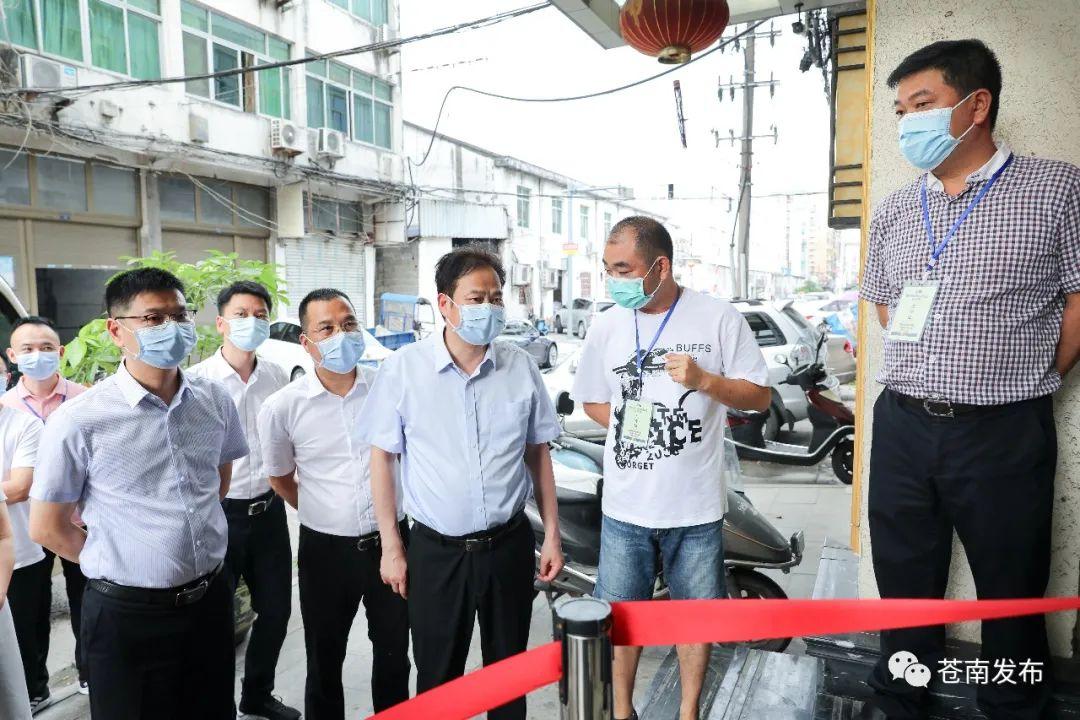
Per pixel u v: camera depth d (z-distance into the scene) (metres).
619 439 2.09
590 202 26.48
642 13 2.67
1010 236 1.62
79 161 9.82
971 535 1.71
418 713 1.22
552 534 2.16
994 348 1.63
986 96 1.63
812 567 4.09
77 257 9.92
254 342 2.81
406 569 2.05
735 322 2.05
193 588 1.87
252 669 2.65
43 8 9.01
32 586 2.67
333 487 2.36
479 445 1.95
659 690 2.29
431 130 17.00
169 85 10.42
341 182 13.64
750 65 15.05
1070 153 1.99
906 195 1.85
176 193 11.22
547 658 1.14
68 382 2.85
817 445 5.67
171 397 1.93
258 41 12.05
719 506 2.06
